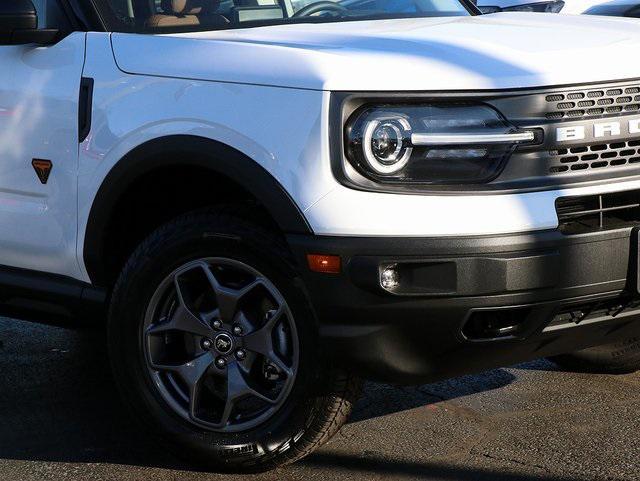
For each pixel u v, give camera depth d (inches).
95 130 168.1
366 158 145.0
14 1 173.5
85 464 167.0
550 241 145.4
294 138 148.1
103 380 202.4
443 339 146.3
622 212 154.3
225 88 155.2
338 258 144.9
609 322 155.5
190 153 156.1
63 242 175.6
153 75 163.2
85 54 172.2
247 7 186.5
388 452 167.6
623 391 190.5
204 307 163.2
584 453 165.5
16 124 178.7
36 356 215.6
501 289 143.4
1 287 185.5
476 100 146.9
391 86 146.1
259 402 169.3
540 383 195.2
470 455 165.8
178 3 183.2
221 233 155.8
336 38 165.5
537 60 152.7
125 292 164.2
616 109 153.7
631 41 163.5
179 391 164.6
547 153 149.1
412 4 201.0
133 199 170.1
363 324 146.6
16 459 169.3
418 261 142.9
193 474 162.9
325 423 155.4
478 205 144.5
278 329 156.3
